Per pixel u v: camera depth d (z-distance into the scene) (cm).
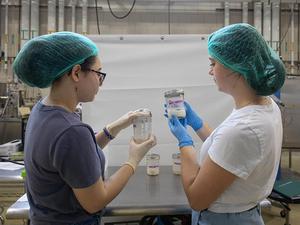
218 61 100
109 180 102
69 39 94
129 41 186
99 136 132
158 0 478
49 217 95
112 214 121
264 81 95
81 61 95
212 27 484
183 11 485
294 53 485
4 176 188
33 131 92
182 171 105
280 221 299
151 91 188
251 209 102
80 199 91
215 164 91
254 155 90
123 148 187
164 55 188
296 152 434
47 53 92
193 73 189
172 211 122
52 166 88
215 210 101
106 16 480
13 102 352
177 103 126
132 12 482
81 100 101
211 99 189
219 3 481
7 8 462
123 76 187
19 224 243
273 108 100
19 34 467
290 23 483
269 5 456
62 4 456
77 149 86
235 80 99
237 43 95
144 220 156
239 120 91
